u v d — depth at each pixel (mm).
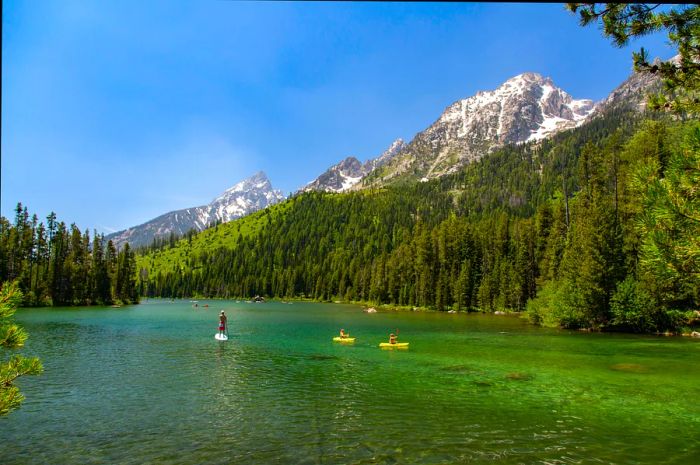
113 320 75812
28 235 131125
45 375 29016
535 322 73438
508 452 15852
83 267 136500
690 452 15812
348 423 19109
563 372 29844
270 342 46875
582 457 15414
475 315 100625
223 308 136625
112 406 21828
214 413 20625
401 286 147625
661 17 9906
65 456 15703
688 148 10164
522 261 109625
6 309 9414
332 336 53406
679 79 10320
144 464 15008
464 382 26906
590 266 57562
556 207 109000
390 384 26406
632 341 46750
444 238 143750
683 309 54562
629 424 18891
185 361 34500
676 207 10000
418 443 16781
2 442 17047
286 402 22531
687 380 27219
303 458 15414
